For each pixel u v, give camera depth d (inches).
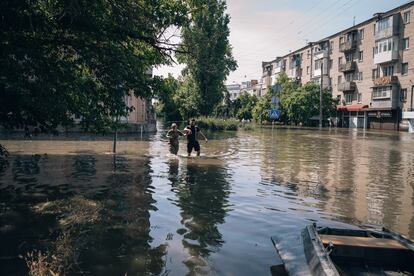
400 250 188.5
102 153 636.7
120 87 355.3
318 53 2645.2
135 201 310.0
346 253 190.7
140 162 538.0
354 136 1314.0
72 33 334.0
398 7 1908.2
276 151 754.2
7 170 447.2
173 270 183.6
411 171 507.5
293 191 369.1
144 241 220.5
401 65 1902.1
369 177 456.8
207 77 1907.0
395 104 1920.5
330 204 321.1
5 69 289.3
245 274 180.9
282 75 2780.5
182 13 386.3
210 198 328.2
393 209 307.9
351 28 2314.2
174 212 281.3
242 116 3223.4
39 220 254.2
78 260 193.5
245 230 244.5
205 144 897.5
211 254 203.9
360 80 2242.9
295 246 205.5
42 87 295.0
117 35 354.0
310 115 2300.7
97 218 260.8
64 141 861.8
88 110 346.9
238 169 497.0
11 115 322.0
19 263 189.3
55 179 395.5
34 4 312.8
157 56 402.3
